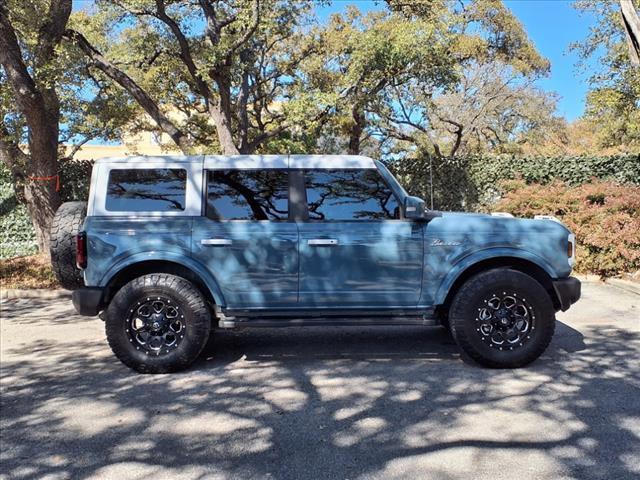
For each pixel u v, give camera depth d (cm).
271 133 1390
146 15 1267
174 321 523
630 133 1831
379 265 520
